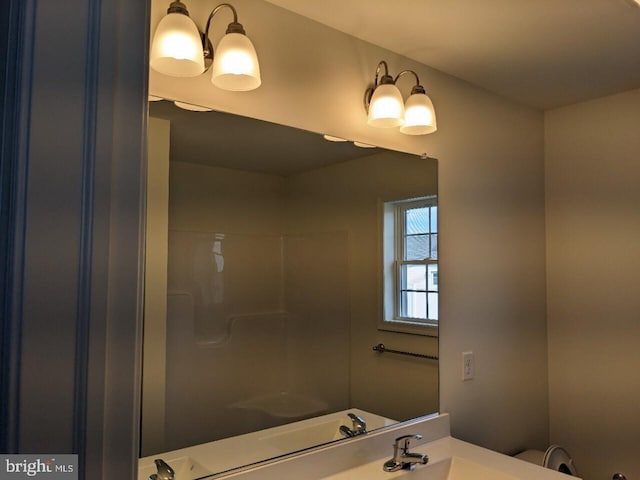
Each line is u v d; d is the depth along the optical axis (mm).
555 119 2447
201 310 1320
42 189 463
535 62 1896
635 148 2186
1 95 521
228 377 1358
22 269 451
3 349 450
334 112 1618
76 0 493
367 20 1580
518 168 2312
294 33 1528
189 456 1276
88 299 481
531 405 2303
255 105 1434
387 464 1544
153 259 1243
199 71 1248
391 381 1725
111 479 490
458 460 1633
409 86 1854
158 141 1262
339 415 1573
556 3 1476
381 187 1739
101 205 495
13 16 493
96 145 494
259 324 1426
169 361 1258
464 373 1979
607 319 2244
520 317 2268
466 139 2068
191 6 1315
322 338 1553
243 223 1406
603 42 1729
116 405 497
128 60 525
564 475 1490
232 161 1390
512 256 2248
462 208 2029
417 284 1834
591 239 2309
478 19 1571
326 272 1578
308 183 1545
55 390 462
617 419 2199
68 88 482
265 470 1364
